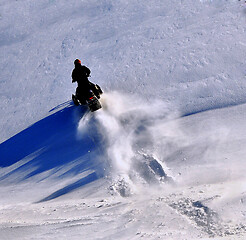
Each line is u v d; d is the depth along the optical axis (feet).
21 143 88.38
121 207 47.09
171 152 63.05
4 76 118.01
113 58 103.45
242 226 34.30
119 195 54.49
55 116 93.25
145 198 49.75
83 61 107.55
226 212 37.70
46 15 146.92
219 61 87.15
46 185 67.82
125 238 35.24
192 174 54.29
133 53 102.17
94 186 59.47
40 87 108.27
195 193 45.80
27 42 133.08
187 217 38.91
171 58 93.81
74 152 75.87
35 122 94.68
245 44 90.02
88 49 114.01
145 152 65.26
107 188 57.41
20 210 57.67
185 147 63.21
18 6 161.38
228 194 42.27
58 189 63.87
